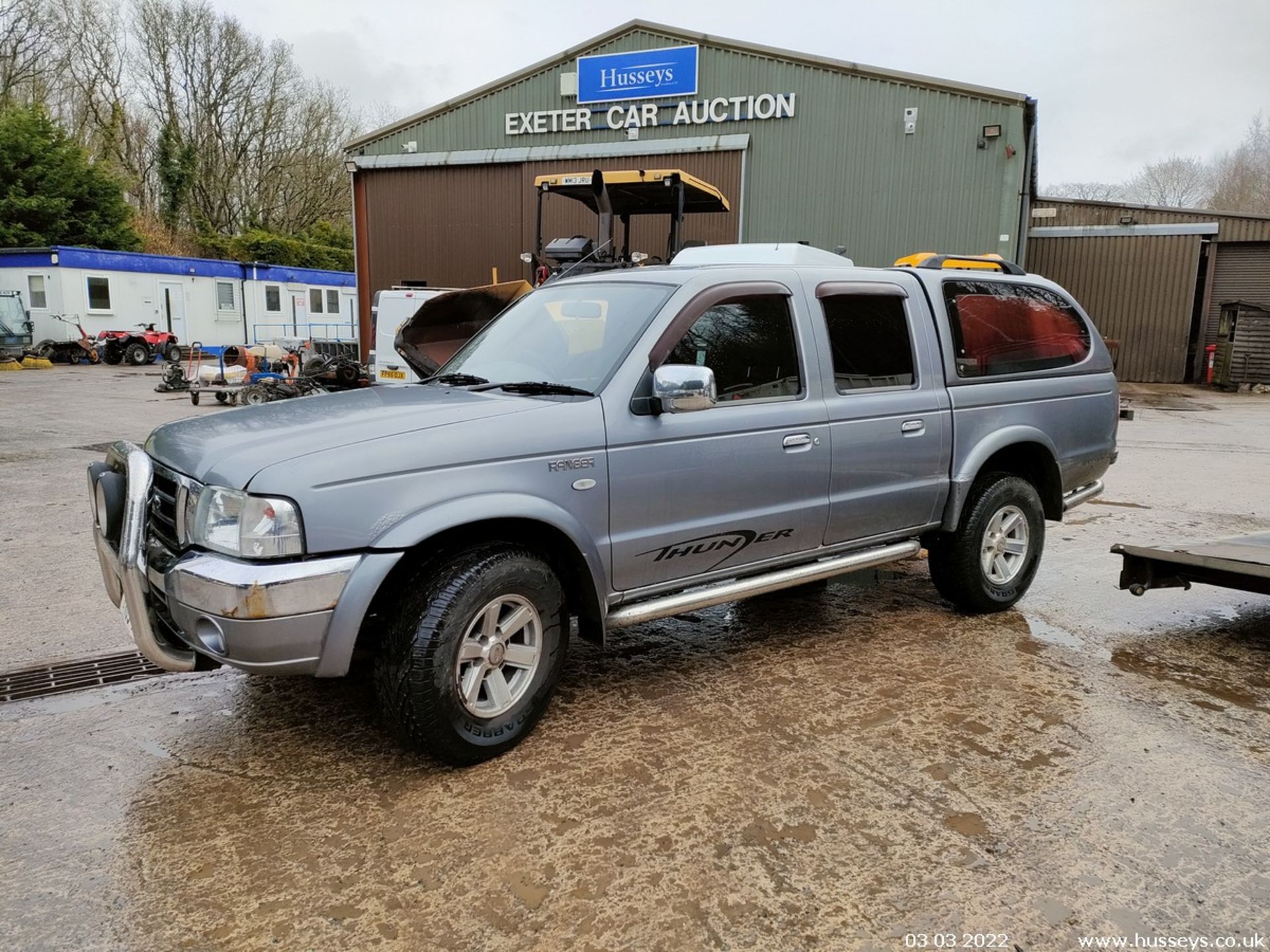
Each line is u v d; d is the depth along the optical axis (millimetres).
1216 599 5270
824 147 16859
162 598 3061
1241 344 20172
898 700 3758
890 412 4234
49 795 2994
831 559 4234
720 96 17453
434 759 3121
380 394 3670
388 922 2359
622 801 2953
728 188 17562
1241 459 10625
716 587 3781
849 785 3053
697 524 3625
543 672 3303
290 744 3359
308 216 50625
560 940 2287
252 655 2738
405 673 2953
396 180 19875
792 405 3904
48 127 34250
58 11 43500
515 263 19234
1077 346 5277
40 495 7773
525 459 3139
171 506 3070
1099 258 21906
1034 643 4473
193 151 45781
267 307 32406
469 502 3004
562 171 18594
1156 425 13969
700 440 3586
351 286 35844
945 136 16016
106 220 35344
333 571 2783
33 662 4141
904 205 16469
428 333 10484
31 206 32688
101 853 2664
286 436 2977
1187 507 7859
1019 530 4926
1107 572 5820
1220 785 3076
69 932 2312
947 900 2449
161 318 29234
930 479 4445
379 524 2857
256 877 2551
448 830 2785
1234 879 2551
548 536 3363
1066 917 2381
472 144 19312
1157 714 3643
